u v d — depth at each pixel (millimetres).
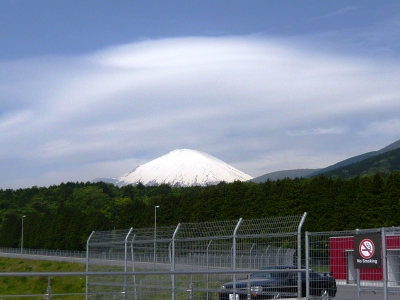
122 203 125375
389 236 12898
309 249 14242
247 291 14391
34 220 103000
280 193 63312
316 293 14148
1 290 40906
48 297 10789
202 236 17703
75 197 146750
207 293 16609
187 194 75500
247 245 16125
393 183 56812
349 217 58312
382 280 12391
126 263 19109
